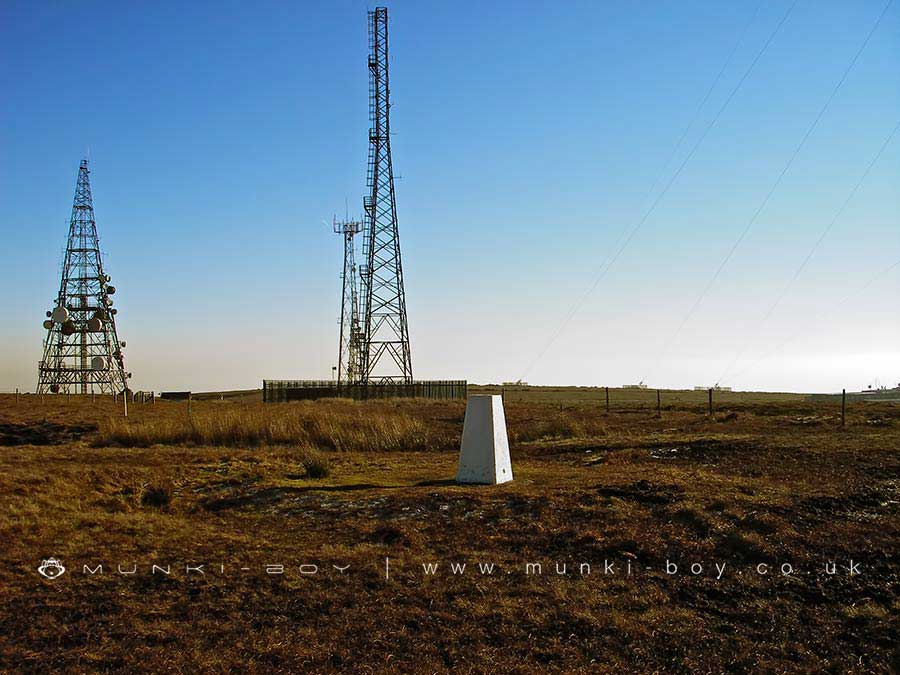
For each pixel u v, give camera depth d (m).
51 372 76.75
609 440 23.89
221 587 10.34
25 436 29.22
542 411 40.88
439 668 8.25
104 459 20.86
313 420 28.42
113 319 77.56
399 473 18.42
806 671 8.27
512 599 9.89
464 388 62.56
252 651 8.62
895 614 9.42
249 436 26.48
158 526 13.16
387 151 61.09
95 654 8.52
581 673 8.17
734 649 8.71
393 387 59.84
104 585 10.41
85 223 80.12
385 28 60.31
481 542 11.93
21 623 9.27
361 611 9.59
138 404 48.94
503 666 8.30
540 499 13.82
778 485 14.56
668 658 8.52
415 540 12.05
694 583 10.34
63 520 13.25
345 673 8.15
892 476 15.02
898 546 11.08
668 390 94.75
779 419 30.25
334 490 15.77
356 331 71.75
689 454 19.42
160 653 8.56
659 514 12.77
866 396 51.53
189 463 20.05
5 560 11.15
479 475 16.28
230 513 14.35
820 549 11.11
